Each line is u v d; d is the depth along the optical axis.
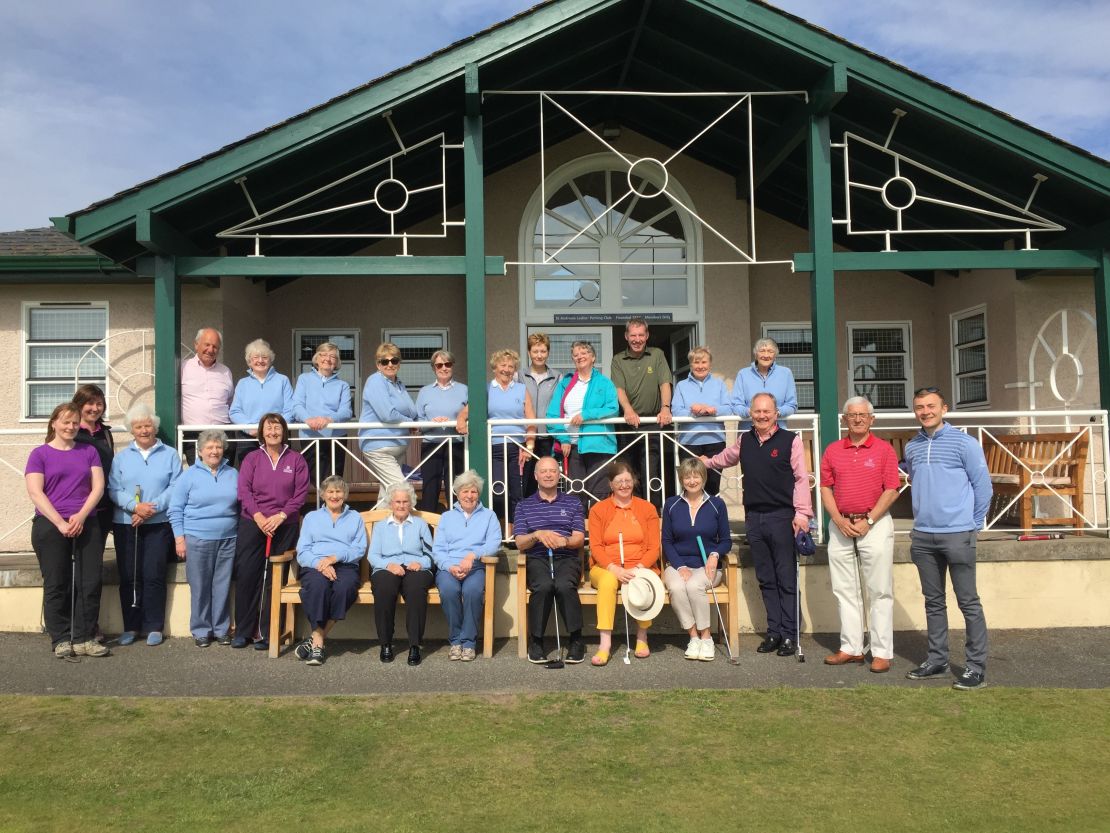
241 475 6.65
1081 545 7.07
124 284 9.52
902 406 10.95
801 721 5.05
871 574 6.00
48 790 4.20
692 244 10.63
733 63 7.92
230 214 7.86
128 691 5.62
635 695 5.50
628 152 10.58
